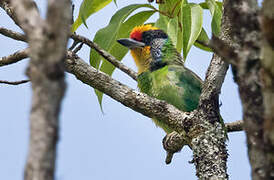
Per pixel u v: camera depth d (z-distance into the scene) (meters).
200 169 8.11
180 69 11.24
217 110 8.31
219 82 8.20
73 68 8.45
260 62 4.10
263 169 4.34
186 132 8.37
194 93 10.98
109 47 9.84
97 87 8.55
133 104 8.50
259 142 4.37
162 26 10.44
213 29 9.51
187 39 9.34
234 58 4.41
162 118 8.48
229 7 4.64
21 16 3.50
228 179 8.08
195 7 9.29
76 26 10.49
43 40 3.34
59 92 3.33
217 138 8.18
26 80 9.03
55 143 3.25
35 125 3.24
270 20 3.83
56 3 3.35
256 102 4.42
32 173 3.16
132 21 10.87
